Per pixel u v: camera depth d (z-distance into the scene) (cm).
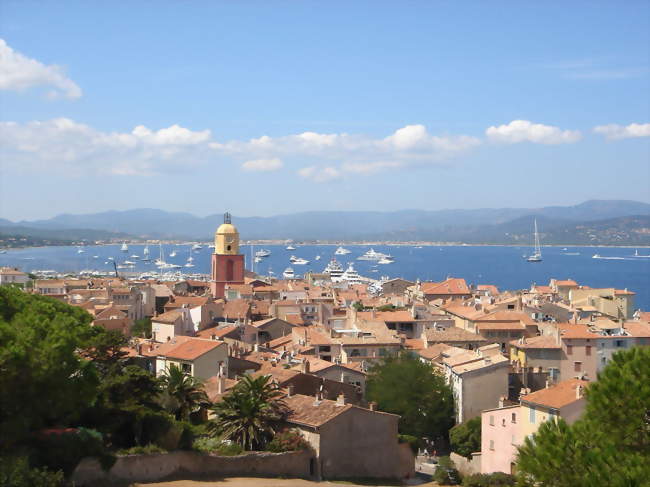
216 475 9000
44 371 6944
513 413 11312
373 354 16662
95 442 8069
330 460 9756
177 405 9931
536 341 16550
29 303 8494
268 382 11406
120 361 9538
